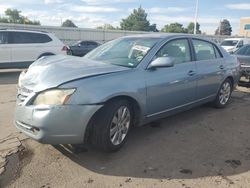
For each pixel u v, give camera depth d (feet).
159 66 15.20
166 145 15.48
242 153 14.83
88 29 122.42
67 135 12.70
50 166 13.05
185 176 12.51
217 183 12.05
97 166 13.15
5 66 41.29
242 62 30.94
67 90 12.58
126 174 12.57
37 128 12.60
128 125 14.84
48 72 13.58
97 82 13.25
